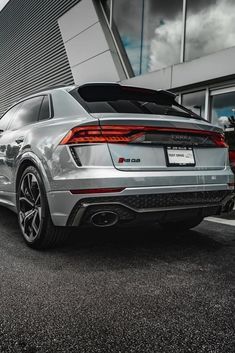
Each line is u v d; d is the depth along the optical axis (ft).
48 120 10.99
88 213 8.87
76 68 39.19
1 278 8.21
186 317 6.37
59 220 9.36
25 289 7.59
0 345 5.47
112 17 36.47
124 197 8.77
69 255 10.02
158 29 32.07
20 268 8.89
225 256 10.00
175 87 28.43
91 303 6.93
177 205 9.50
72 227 9.63
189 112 11.91
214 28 27.14
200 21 28.32
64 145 9.21
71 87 11.06
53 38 43.16
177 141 9.74
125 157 9.00
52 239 10.14
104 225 9.17
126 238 11.98
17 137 12.36
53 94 11.61
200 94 27.86
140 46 33.86
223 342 5.54
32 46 48.44
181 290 7.58
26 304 6.87
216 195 10.25
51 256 9.91
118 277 8.32
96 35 36.11
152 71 31.27
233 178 10.86
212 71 25.44
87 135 8.89
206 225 14.23
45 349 5.37
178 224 12.50
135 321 6.22
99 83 10.81
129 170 8.99
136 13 34.19
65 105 10.58
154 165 9.34
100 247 10.85
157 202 9.18
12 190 12.48
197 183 9.84
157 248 10.79
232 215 16.65
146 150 9.29
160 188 9.16
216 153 10.66
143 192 8.94
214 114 26.81
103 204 8.71
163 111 10.94
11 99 56.29
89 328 5.98
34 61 48.19
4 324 6.11
